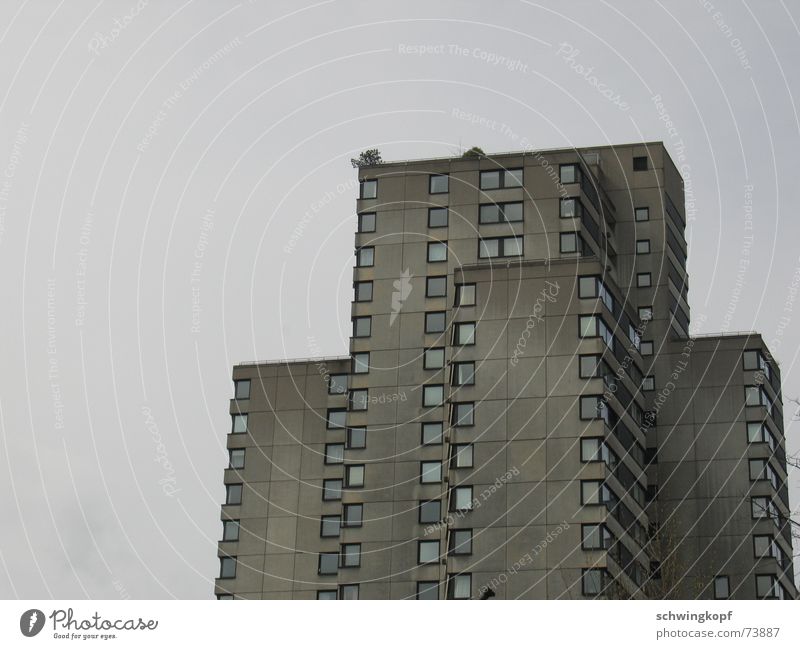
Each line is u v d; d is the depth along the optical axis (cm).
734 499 9925
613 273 10738
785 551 10006
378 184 10881
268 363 11181
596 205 10712
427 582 9769
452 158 10819
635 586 9012
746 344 10350
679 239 11100
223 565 10638
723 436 10112
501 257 10412
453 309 9700
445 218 10662
